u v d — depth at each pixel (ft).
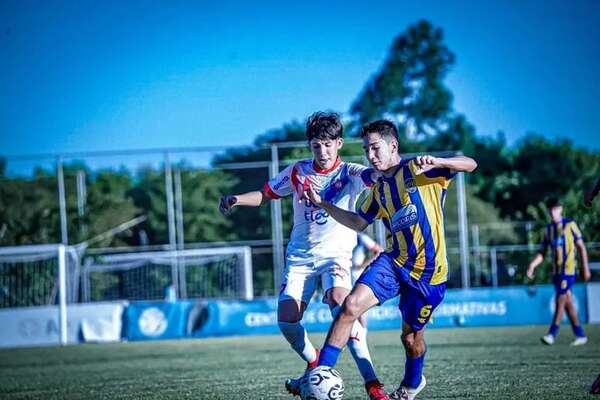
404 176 29.12
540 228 122.31
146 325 96.48
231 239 135.33
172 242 113.91
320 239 33.91
